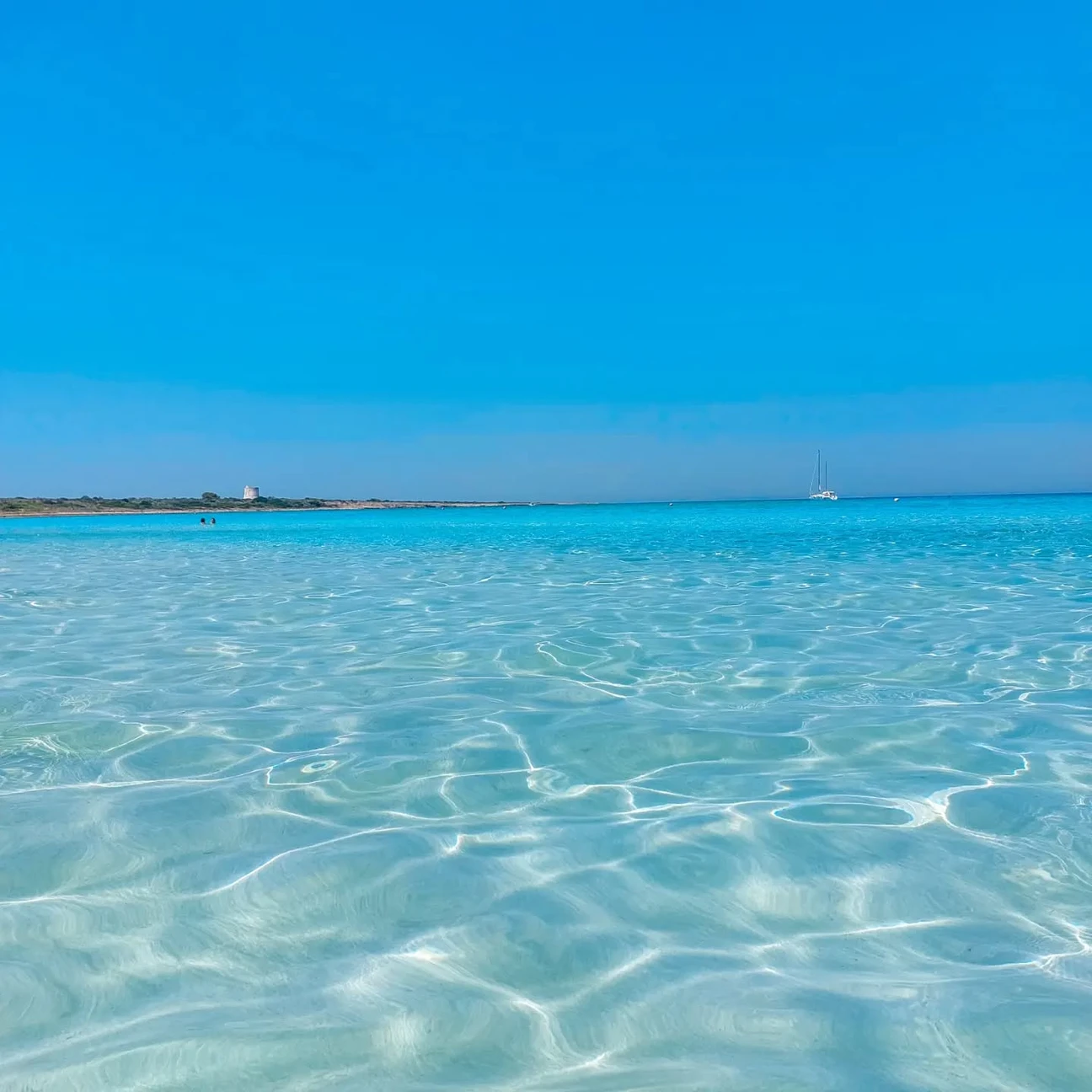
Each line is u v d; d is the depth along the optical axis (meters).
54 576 14.18
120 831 3.09
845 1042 1.85
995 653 6.30
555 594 10.51
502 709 4.85
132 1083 1.74
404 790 3.53
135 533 33.66
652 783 3.58
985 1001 1.99
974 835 2.95
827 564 14.12
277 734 4.39
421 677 5.79
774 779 3.60
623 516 51.53
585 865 2.76
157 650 6.94
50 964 2.19
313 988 2.08
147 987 2.09
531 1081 1.74
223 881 2.67
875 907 2.46
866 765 3.75
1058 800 3.26
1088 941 2.26
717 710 4.76
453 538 26.42
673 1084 1.73
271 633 7.79
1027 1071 1.75
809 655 6.34
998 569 12.71
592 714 4.72
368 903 2.52
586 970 2.15
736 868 2.72
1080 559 14.16
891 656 6.27
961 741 4.09
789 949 2.24
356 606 9.67
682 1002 2.01
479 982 2.10
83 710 4.91
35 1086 1.72
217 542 25.61
